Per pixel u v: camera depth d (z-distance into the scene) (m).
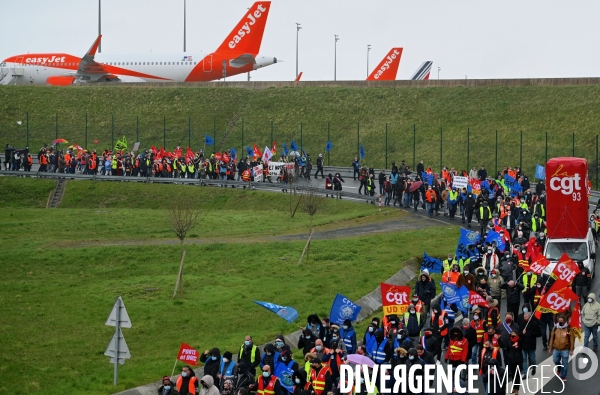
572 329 38.16
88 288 61.97
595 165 124.69
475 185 79.06
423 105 151.62
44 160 112.50
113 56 176.88
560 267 37.81
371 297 56.88
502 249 56.19
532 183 118.19
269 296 57.94
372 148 141.12
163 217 89.44
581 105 141.25
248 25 174.12
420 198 92.81
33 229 83.19
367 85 163.12
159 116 159.12
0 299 59.12
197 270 66.50
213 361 35.56
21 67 179.25
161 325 52.91
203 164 106.12
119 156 113.00
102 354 47.69
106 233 81.19
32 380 42.94
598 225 66.12
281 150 145.12
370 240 73.75
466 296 41.72
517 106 145.62
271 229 82.12
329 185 98.25
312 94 161.38
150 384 41.12
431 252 68.12
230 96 164.38
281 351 33.94
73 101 164.50
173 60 175.38
